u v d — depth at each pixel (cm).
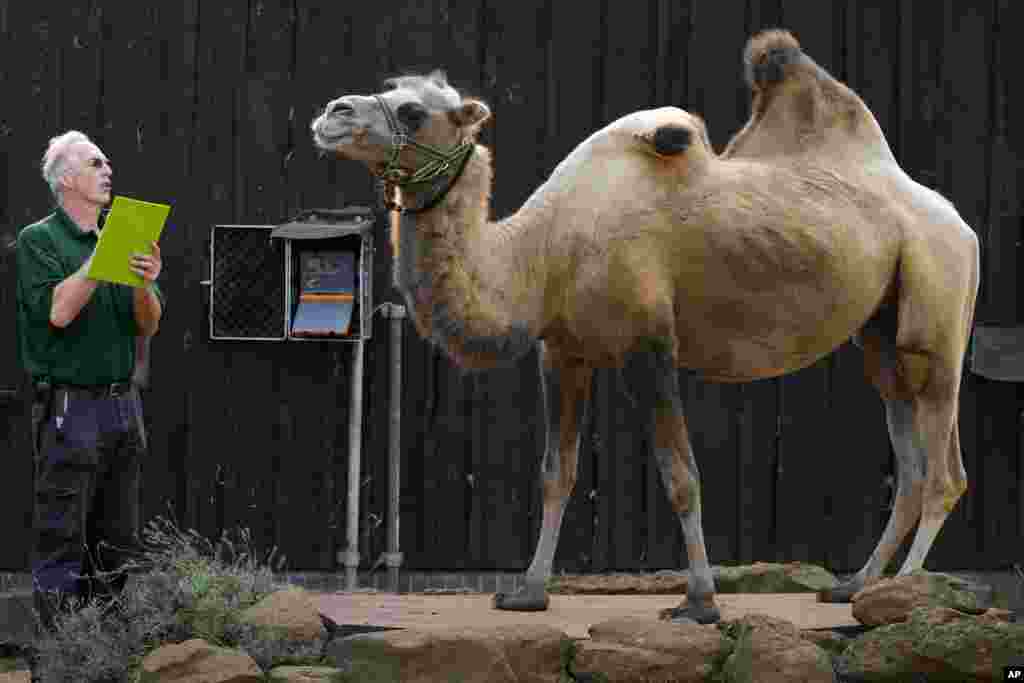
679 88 1145
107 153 1119
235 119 1127
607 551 1133
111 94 1120
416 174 706
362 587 1120
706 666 688
